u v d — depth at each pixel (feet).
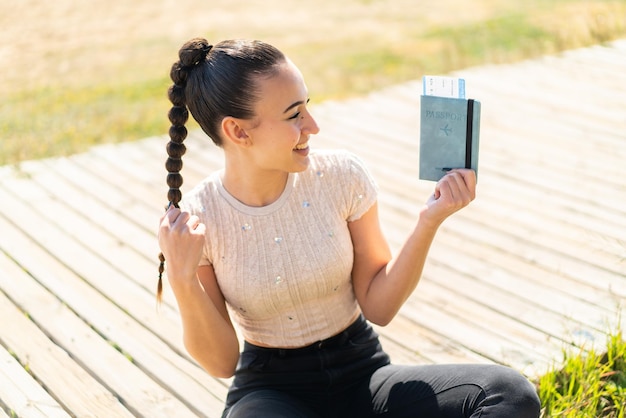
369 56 26.94
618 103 19.13
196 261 6.69
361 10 34.47
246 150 6.83
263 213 7.06
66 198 15.49
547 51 25.34
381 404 6.95
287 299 7.15
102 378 9.84
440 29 29.81
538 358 9.71
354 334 7.47
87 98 23.88
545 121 18.17
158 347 10.46
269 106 6.63
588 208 13.83
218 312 7.04
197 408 9.25
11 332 10.90
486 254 12.42
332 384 7.22
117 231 13.98
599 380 9.19
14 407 9.29
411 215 14.12
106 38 30.76
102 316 11.24
